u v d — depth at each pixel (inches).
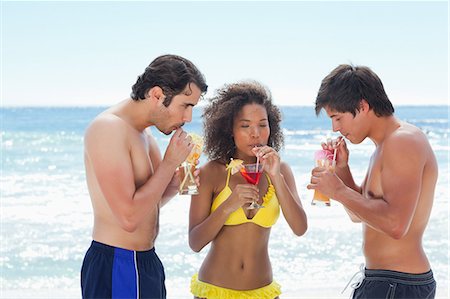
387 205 132.3
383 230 132.0
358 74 140.5
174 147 140.5
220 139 157.8
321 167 143.6
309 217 442.3
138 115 143.3
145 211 136.2
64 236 414.3
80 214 482.6
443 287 289.9
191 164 149.0
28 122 1293.1
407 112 1482.5
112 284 139.1
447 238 393.4
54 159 831.7
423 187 136.9
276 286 156.9
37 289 305.0
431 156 138.3
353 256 351.3
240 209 150.8
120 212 134.6
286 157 786.8
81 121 1425.9
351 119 140.3
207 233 147.8
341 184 137.7
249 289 152.3
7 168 759.7
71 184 634.2
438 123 1465.3
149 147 151.9
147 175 144.0
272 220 154.5
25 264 354.6
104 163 135.9
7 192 586.6
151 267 145.1
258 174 149.5
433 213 462.6
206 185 154.4
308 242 379.6
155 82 139.7
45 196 560.4
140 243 143.9
